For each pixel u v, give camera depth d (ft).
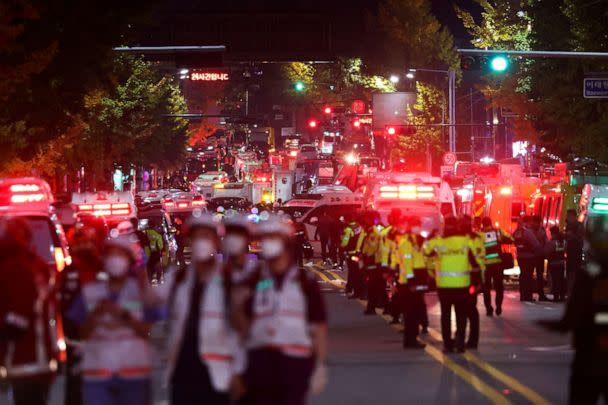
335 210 410.52
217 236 76.13
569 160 436.35
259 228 74.64
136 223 224.12
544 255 240.12
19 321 80.33
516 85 467.11
